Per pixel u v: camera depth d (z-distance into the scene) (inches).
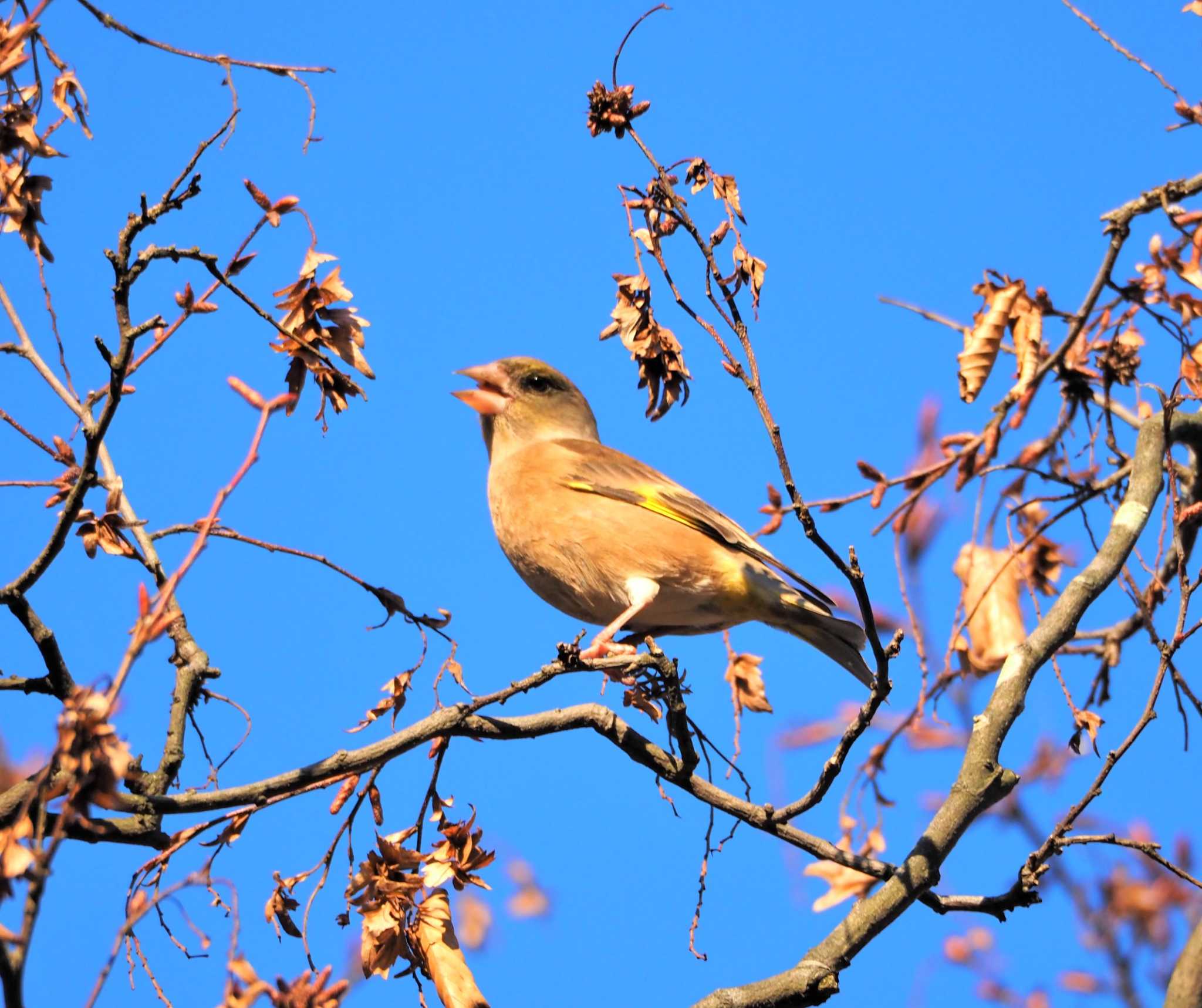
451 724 383.9
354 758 373.7
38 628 380.2
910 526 454.3
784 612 502.0
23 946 245.0
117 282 344.8
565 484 521.7
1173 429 475.5
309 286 370.3
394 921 363.9
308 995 290.5
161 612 262.2
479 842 375.9
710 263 366.9
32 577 374.3
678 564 501.0
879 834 476.4
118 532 412.5
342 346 371.9
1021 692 411.2
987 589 431.5
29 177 338.0
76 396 413.7
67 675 384.2
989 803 399.2
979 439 422.3
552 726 402.0
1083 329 454.6
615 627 493.4
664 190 374.0
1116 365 454.9
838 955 379.6
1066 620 421.1
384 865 370.9
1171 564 479.8
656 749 405.4
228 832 364.5
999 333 430.6
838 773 382.3
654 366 414.9
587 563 513.3
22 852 273.7
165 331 346.9
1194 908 536.7
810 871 476.4
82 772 262.8
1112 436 475.8
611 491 516.7
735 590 502.0
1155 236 433.4
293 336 363.3
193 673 418.9
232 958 290.8
